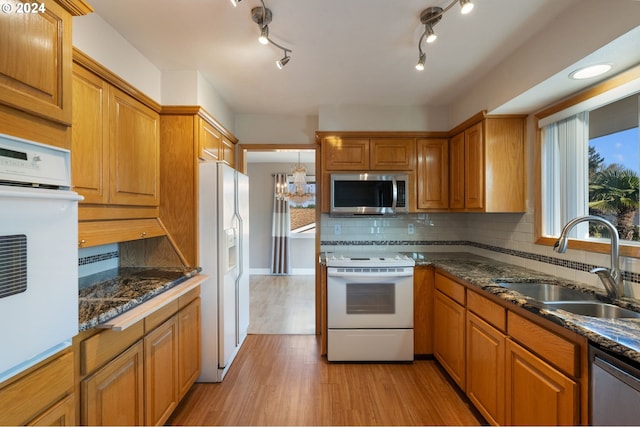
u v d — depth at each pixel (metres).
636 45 1.31
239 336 2.61
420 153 2.92
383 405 2.00
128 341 1.38
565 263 1.89
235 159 3.21
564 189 1.95
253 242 6.18
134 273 1.99
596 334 1.03
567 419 1.16
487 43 1.85
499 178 2.26
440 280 2.46
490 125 2.27
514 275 1.99
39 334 0.85
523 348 1.43
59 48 0.98
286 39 1.83
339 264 2.56
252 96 2.75
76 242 0.97
